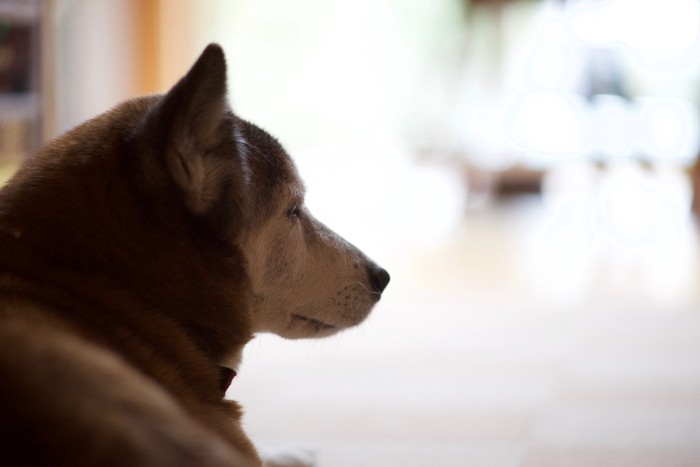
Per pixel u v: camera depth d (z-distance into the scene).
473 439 2.48
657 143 6.29
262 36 7.33
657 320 3.71
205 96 1.37
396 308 3.93
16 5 4.35
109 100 6.07
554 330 3.59
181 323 1.44
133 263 1.39
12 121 4.38
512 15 6.68
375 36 7.57
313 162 7.54
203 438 1.05
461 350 3.34
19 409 0.96
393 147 7.92
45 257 1.34
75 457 0.95
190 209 1.41
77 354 1.06
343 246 1.82
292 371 3.13
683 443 2.44
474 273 4.57
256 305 1.66
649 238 5.36
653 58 6.80
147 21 6.24
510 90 6.78
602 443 2.44
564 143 6.55
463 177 6.62
